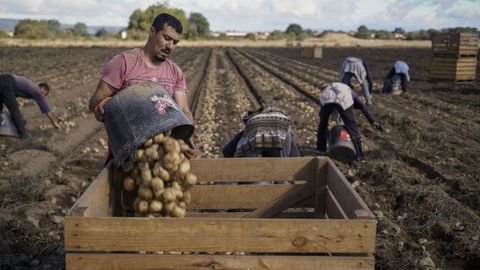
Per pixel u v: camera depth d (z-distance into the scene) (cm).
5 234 517
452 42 2066
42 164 807
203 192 406
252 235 262
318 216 403
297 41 10738
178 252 265
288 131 499
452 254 493
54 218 574
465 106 1426
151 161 321
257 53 5062
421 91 1777
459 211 581
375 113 1259
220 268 265
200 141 979
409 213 599
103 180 337
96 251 267
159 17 376
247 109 1359
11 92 889
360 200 291
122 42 7875
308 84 1972
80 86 1936
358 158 816
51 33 8444
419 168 792
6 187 657
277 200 407
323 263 263
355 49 6131
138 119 314
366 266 262
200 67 2972
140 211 324
